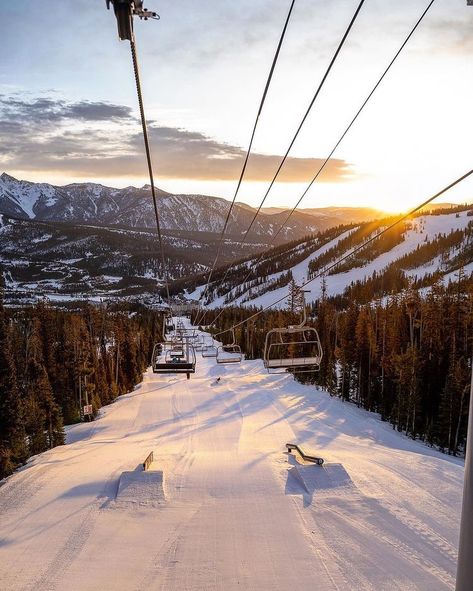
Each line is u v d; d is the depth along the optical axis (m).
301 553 13.20
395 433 43.56
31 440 38.16
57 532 15.02
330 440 32.25
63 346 56.50
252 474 19.97
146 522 15.52
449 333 52.56
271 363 18.59
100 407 54.59
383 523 14.91
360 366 58.44
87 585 11.97
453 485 18.38
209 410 46.78
